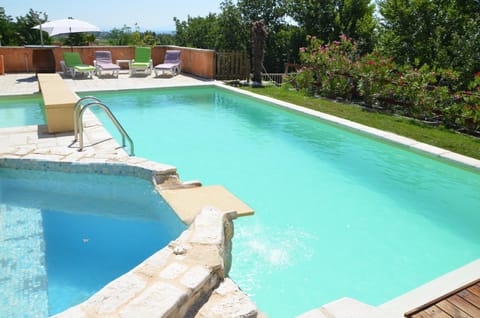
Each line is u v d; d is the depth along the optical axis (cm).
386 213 487
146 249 361
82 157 516
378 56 993
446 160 596
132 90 1143
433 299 270
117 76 1345
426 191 550
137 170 484
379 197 530
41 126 696
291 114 936
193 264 258
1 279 314
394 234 438
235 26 3081
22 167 507
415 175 605
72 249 358
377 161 664
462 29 1691
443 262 387
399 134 716
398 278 361
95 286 309
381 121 816
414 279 360
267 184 566
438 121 822
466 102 759
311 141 764
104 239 375
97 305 217
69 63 1330
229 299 243
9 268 327
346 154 696
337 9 2916
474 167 559
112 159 509
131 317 208
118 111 958
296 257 388
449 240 428
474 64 1418
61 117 651
